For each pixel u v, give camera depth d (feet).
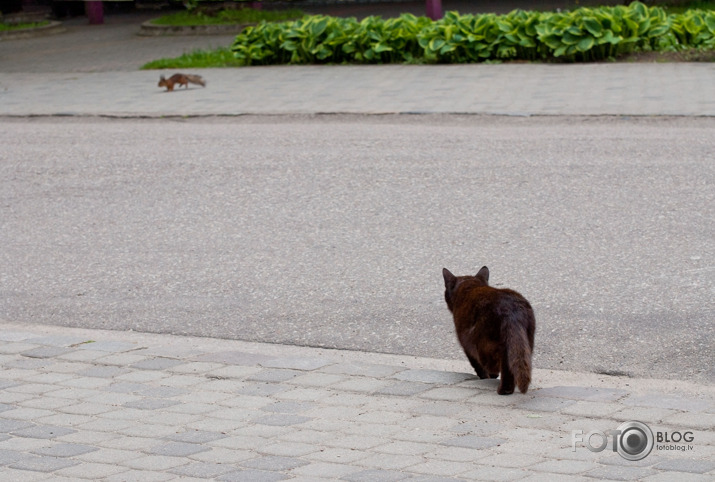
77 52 100.89
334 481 17.13
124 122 58.44
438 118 54.49
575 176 39.91
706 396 20.57
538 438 18.65
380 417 20.11
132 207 39.52
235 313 27.89
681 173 39.37
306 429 19.67
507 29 76.02
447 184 39.96
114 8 149.79
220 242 34.45
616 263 29.84
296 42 81.30
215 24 112.06
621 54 74.59
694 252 30.37
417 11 123.13
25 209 40.16
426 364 23.50
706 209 34.63
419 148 46.65
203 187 41.86
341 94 64.23
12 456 18.80
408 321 26.43
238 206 38.75
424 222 35.22
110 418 20.67
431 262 31.04
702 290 27.17
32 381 23.15
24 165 47.70
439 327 25.91
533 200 37.04
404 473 17.34
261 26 83.35
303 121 55.72
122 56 94.89
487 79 67.62
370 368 23.08
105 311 28.73
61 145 51.96
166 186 42.37
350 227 35.19
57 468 18.17
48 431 20.04
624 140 45.83
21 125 59.06
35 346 25.79
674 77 64.23
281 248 33.37
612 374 22.33
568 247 31.58
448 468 17.51
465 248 32.17
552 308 26.58
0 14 131.34
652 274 28.71
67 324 27.94
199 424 20.16
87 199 41.11
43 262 33.55
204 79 75.31
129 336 26.68
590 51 73.77
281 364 23.62
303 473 17.53
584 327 25.17
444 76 70.13
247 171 44.04
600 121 51.03
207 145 50.01
